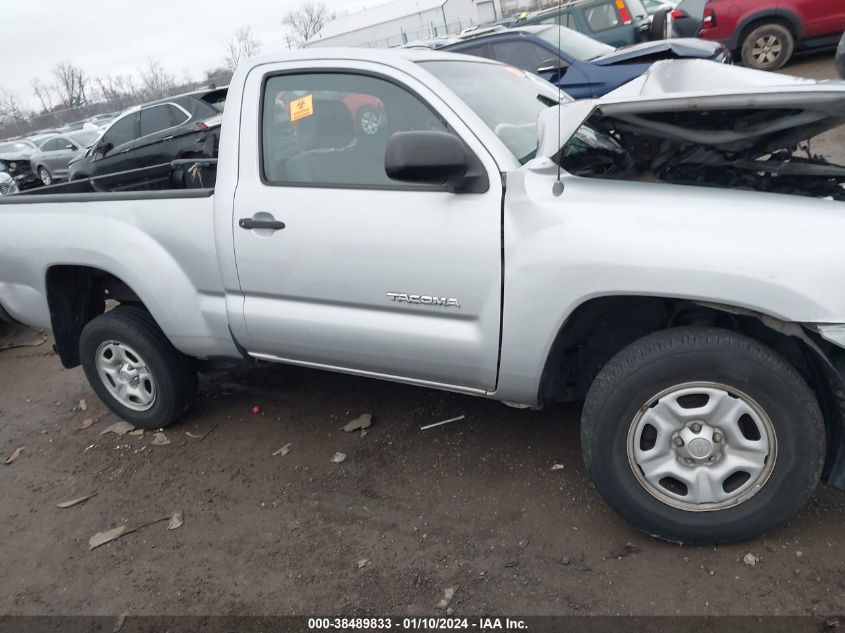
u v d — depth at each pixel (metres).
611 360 2.51
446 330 2.79
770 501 2.41
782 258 2.17
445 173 2.51
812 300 2.15
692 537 2.51
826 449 2.43
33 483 3.73
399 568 2.69
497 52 8.87
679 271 2.27
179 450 3.80
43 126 38.47
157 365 3.78
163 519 3.22
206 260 3.35
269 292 3.20
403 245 2.76
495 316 2.65
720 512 2.46
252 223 3.12
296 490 3.28
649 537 2.65
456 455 3.35
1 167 17.64
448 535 2.82
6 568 3.05
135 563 2.95
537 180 2.54
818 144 4.07
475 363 2.78
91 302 4.16
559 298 2.48
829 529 2.55
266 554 2.88
